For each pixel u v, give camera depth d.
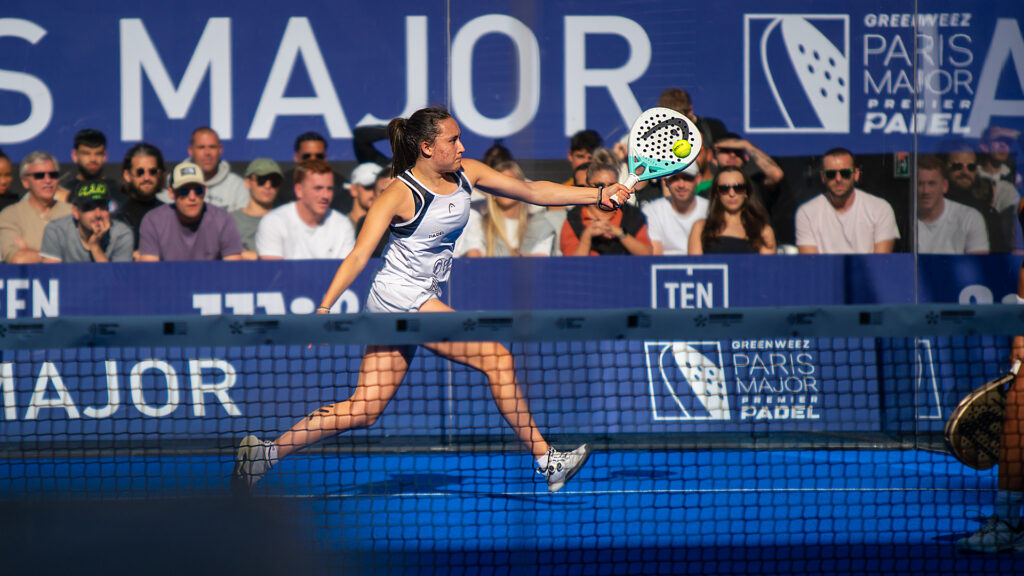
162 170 18.12
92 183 18.06
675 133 12.39
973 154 18.41
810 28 18.27
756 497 13.73
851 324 9.40
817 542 11.32
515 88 18.22
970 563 10.53
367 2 18.05
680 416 18.05
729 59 18.31
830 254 18.62
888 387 17.95
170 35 17.95
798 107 18.42
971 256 18.56
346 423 12.84
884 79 18.36
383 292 12.77
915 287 18.61
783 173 18.53
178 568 9.96
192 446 16.84
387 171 18.34
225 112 18.12
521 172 18.30
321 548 10.87
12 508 12.49
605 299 18.66
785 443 17.55
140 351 17.62
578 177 18.36
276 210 18.34
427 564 10.36
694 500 13.52
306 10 18.05
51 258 18.09
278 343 9.46
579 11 18.17
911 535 11.61
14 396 17.19
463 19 18.12
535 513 12.84
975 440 11.75
